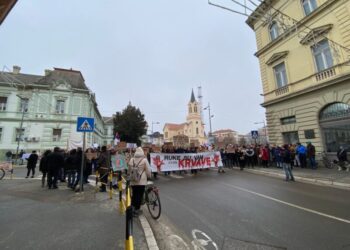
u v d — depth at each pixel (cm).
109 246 390
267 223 497
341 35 1275
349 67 1228
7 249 380
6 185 1051
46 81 2980
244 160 1576
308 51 1490
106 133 6094
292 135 1645
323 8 1366
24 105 2706
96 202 707
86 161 1090
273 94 1808
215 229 469
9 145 2641
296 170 1318
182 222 517
